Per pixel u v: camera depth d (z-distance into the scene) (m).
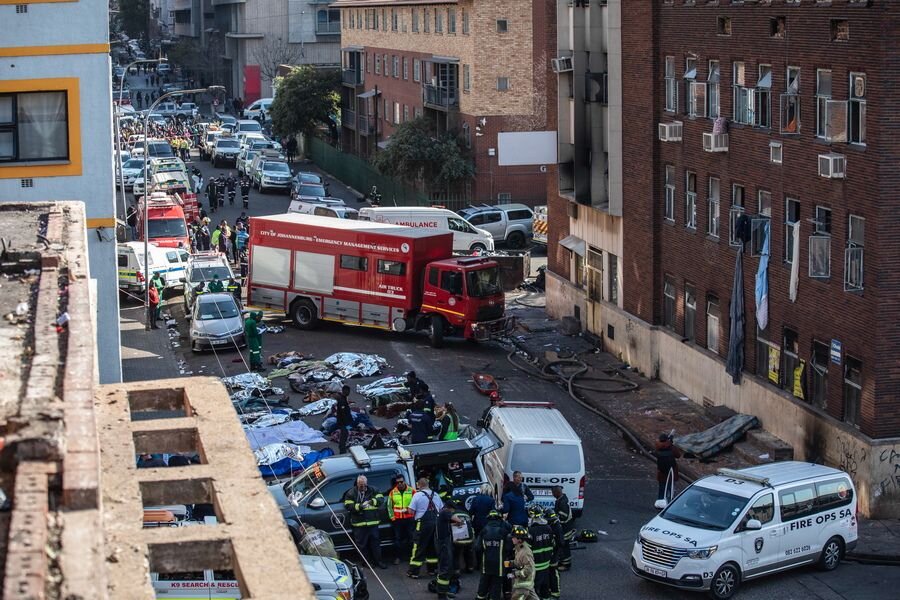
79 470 7.75
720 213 37.16
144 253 52.88
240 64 147.00
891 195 28.31
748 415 35.00
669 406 39.06
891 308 28.67
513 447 28.69
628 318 43.72
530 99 75.81
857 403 29.98
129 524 9.84
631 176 43.09
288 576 9.04
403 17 89.19
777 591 25.42
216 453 11.49
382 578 25.66
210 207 80.50
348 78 105.44
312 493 26.27
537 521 24.09
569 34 47.22
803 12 31.55
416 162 77.88
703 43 37.62
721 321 37.38
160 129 121.50
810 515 26.19
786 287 33.06
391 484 26.73
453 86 79.06
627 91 42.94
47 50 29.48
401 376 42.53
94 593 6.61
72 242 15.60
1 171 29.73
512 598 22.66
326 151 103.06
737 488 25.97
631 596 25.09
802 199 32.06
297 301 49.31
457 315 45.84
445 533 24.53
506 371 43.81
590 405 39.81
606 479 33.16
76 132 29.95
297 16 143.12
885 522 28.94
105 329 30.78
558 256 51.41
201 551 9.61
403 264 46.78
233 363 43.88
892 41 27.75
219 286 49.66
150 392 13.51
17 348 10.63
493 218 66.94
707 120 37.56
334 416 35.53
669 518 25.81
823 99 31.11
